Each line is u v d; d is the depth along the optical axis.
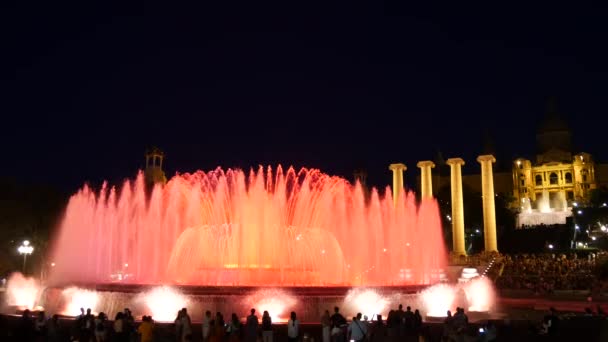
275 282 31.66
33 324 21.66
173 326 21.39
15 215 60.75
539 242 96.06
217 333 18.53
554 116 150.88
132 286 26.92
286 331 21.23
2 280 57.75
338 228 50.69
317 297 25.62
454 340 20.06
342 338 19.19
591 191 116.31
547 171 139.88
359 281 36.97
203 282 31.84
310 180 45.59
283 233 35.38
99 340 19.56
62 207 65.12
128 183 58.72
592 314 26.45
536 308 36.59
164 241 52.59
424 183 76.25
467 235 99.56
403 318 22.59
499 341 22.59
